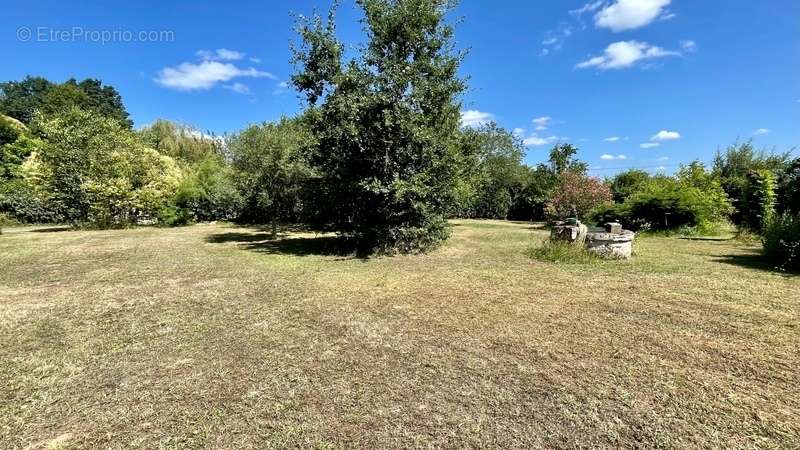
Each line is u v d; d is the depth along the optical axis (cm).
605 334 401
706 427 246
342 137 898
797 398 278
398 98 866
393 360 347
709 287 579
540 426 251
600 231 876
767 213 1088
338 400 283
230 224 1823
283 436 243
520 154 2573
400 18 869
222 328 432
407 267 761
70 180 1555
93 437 245
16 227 1709
